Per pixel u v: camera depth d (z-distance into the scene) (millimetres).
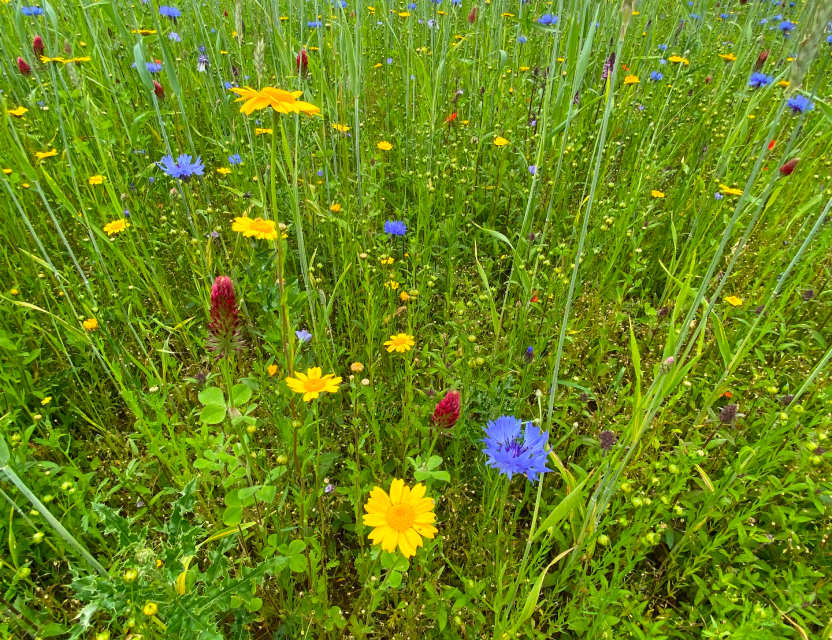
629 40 1364
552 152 868
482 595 474
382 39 1463
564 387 642
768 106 1102
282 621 459
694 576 472
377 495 379
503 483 521
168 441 491
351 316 719
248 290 661
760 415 605
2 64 972
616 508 475
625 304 769
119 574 349
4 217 731
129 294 702
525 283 602
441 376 617
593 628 422
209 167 944
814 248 739
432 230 828
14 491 468
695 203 857
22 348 632
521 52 1315
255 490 387
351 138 932
